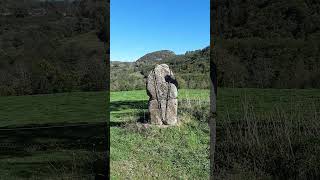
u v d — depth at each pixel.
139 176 7.88
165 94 11.34
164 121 11.23
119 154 9.02
